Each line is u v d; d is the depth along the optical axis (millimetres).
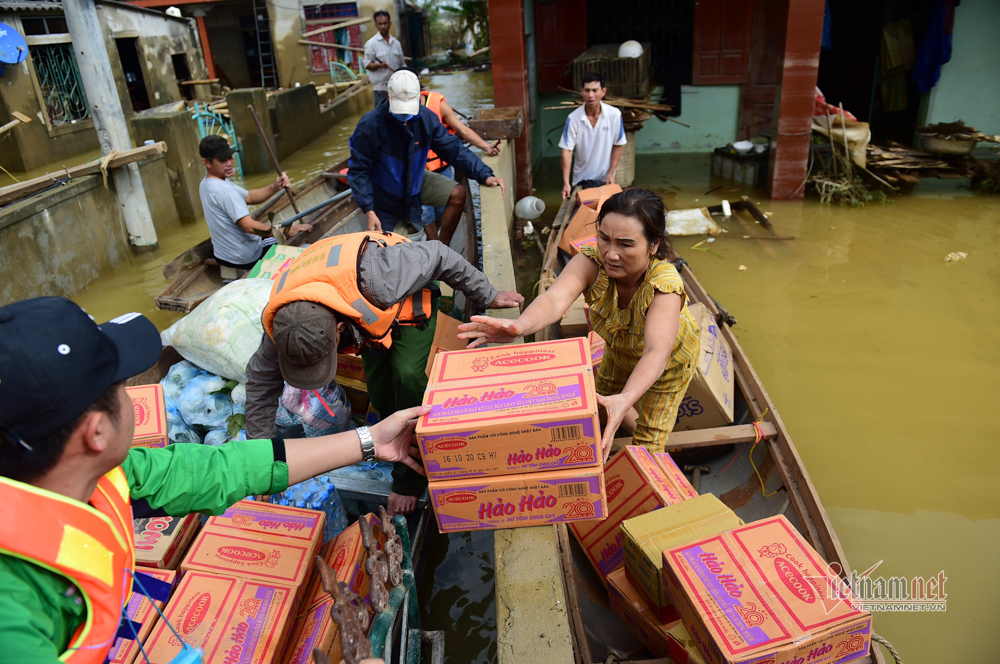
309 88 13617
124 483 1324
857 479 3723
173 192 8844
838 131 8016
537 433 1842
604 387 2912
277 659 1839
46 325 1056
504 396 1943
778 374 4703
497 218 4938
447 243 4953
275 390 2533
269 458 1681
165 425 2607
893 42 9789
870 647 2062
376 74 9992
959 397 4379
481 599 2975
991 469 3760
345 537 2211
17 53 7898
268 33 18406
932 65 9281
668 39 10406
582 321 4039
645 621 2258
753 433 3264
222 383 3438
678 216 7434
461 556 3164
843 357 4883
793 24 7602
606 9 10367
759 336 5211
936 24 9070
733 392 3754
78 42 6977
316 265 2303
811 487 2910
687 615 1879
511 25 8023
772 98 10289
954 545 3273
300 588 2006
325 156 12570
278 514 2248
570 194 7199
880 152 8438
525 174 8648
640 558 2158
